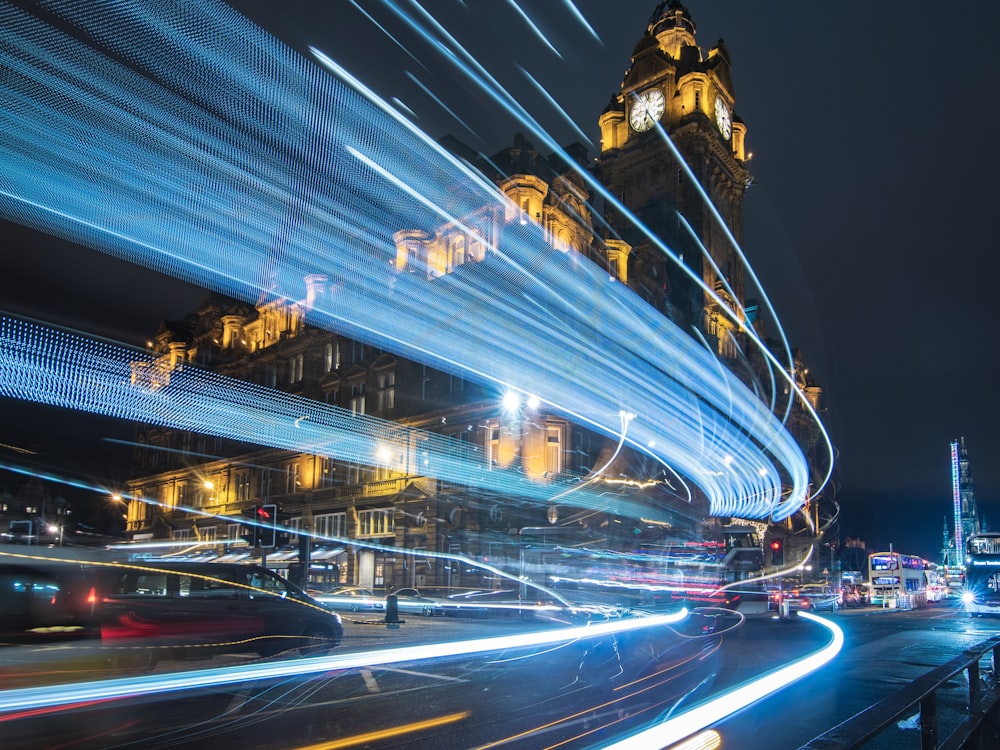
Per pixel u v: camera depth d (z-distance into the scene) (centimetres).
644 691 1112
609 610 2430
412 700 1049
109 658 1185
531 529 3931
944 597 7312
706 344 6069
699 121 6644
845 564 9619
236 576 1366
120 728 870
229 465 6269
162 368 6041
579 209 4991
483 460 4278
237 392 6212
